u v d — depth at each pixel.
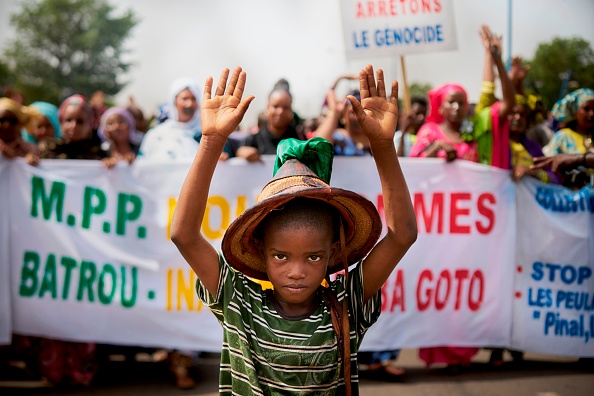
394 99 2.28
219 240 5.04
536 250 5.27
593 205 5.29
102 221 5.07
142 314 5.04
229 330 2.32
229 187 5.04
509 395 4.90
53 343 5.05
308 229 2.19
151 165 5.07
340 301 2.38
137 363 5.84
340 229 2.31
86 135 5.59
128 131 5.86
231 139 5.48
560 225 5.25
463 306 5.21
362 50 6.04
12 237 5.00
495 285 5.24
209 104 2.21
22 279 5.01
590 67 36.34
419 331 5.18
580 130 5.90
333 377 2.31
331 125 5.31
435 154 5.39
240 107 2.16
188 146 5.43
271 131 5.39
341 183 5.10
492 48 5.44
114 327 5.05
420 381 5.26
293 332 2.29
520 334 5.27
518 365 5.77
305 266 2.22
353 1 6.05
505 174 5.25
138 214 5.07
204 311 5.05
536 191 5.26
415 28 5.99
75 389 5.06
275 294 2.39
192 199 2.22
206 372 5.59
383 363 5.29
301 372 2.28
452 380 5.29
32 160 5.03
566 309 5.28
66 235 5.04
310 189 2.12
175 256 5.06
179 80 5.57
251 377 2.25
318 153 2.38
